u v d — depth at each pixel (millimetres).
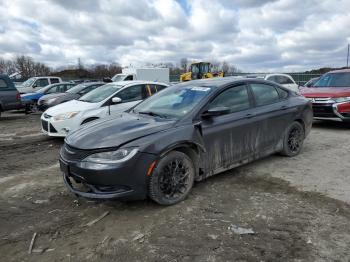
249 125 5363
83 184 4172
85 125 5016
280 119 5992
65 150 4406
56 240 3604
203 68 32938
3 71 74688
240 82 5562
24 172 6141
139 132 4258
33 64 75562
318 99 9539
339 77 10414
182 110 4867
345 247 3285
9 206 4508
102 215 4137
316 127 10188
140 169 4039
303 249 3270
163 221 3916
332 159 6309
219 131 4914
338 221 3807
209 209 4195
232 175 5445
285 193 4656
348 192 4645
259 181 5152
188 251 3279
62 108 8914
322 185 4934
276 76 16141
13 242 3582
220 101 5102
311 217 3916
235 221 3867
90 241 3549
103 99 8961
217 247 3338
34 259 3266
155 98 5691
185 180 4500
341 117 9203
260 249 3287
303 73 32344
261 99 5820
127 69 26391
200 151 4699
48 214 4234
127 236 3611
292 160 6242
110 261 3168
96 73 67438
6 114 17438
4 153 7781
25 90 20188
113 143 4047
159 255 3227
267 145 5805
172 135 4336
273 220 3865
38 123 13445
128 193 4027
